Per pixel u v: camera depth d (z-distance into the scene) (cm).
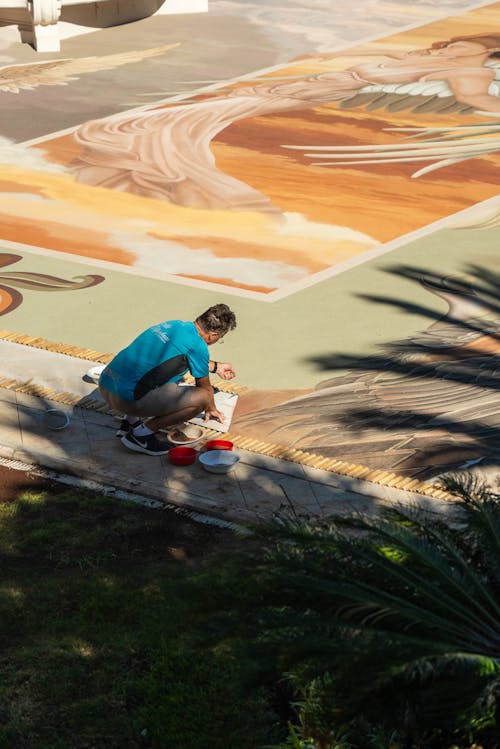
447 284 1666
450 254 1798
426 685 550
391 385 1293
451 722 556
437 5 4100
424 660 532
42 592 859
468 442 1143
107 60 3244
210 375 1319
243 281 1666
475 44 3481
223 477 1056
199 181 2159
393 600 616
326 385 1296
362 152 2384
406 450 1126
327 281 1670
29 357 1337
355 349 1411
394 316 1530
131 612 832
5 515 980
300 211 2002
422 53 3366
